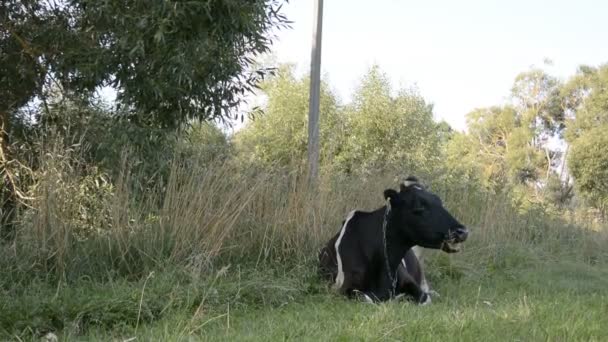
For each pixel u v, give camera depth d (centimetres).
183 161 834
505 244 1093
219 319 587
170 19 727
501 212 1188
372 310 615
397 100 2278
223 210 773
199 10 737
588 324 564
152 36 746
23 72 875
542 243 1247
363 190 962
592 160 3247
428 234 693
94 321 562
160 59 765
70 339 516
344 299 709
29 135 870
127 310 578
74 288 636
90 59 804
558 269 1025
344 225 767
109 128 820
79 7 842
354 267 723
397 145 2150
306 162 909
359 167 1185
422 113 2278
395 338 491
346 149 2133
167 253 738
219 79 823
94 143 826
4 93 898
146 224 757
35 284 631
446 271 912
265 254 796
